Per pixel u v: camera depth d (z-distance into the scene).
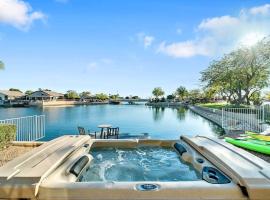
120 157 6.14
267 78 26.75
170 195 2.82
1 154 7.34
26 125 11.32
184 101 64.25
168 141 6.78
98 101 73.19
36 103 53.47
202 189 2.88
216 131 16.08
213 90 37.25
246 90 27.12
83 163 4.59
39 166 3.56
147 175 5.02
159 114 30.36
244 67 25.42
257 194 2.83
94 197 2.82
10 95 66.25
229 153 4.36
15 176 3.12
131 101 80.06
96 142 6.63
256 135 8.89
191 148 5.62
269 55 22.91
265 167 3.43
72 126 18.81
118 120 23.36
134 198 2.80
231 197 2.87
